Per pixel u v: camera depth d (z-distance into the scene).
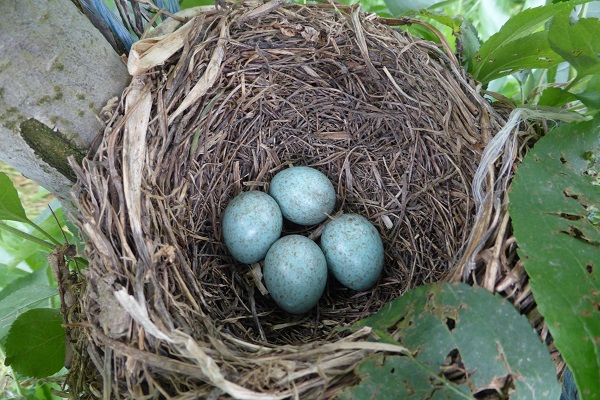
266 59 0.15
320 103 0.17
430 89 0.15
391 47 0.15
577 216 0.11
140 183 0.13
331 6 0.15
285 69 0.16
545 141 0.12
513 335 0.10
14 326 0.14
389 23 0.15
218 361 0.11
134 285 0.12
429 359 0.10
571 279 0.10
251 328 0.15
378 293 0.16
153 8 0.15
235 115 0.16
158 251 0.12
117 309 0.11
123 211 0.12
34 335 0.14
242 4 0.14
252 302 0.16
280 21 0.15
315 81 0.16
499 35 0.15
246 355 0.12
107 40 0.14
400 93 0.15
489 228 0.11
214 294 0.15
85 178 0.12
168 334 0.11
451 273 0.12
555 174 0.12
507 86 0.23
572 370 0.09
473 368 0.10
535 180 0.12
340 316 0.16
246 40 0.15
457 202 0.15
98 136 0.13
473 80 0.15
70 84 0.12
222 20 0.14
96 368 0.12
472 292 0.11
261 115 0.17
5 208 0.15
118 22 0.13
